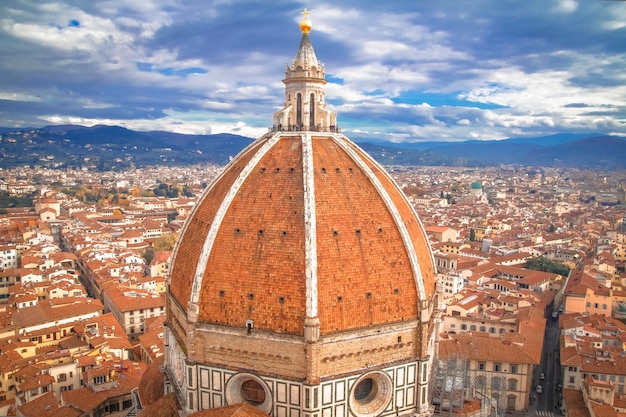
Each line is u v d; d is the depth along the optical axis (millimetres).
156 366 113812
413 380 84250
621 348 185625
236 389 81688
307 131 91562
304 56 93562
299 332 75750
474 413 98688
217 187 92500
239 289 78875
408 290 83188
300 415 77250
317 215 79188
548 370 199375
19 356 171000
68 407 141500
